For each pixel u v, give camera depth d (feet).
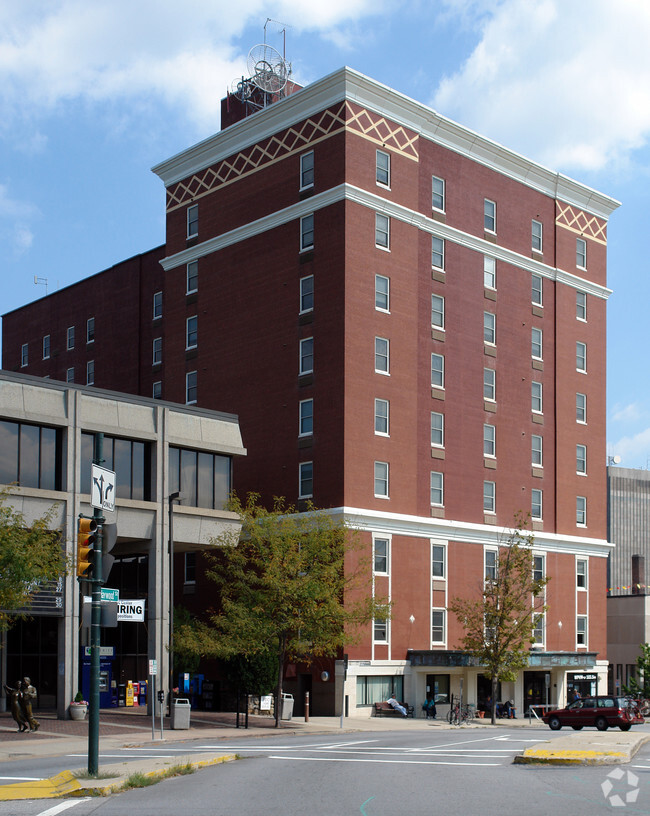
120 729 136.15
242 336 217.15
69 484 156.66
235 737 131.44
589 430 250.78
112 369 273.13
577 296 252.42
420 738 129.49
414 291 210.79
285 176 213.05
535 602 229.25
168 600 167.22
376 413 200.03
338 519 189.37
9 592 109.29
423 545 205.26
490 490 223.10
